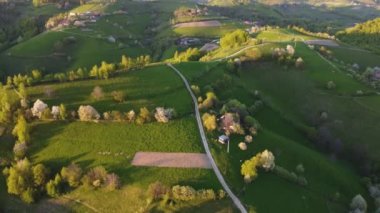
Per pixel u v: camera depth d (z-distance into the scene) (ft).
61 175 375.45
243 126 453.17
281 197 373.61
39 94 478.59
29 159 407.23
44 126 439.63
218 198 352.08
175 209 341.82
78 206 358.64
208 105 474.90
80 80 512.22
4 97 456.45
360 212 387.14
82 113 440.04
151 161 392.47
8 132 437.99
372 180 456.45
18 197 372.99
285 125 517.96
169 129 434.30
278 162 421.59
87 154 404.77
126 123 439.63
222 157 399.24
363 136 500.33
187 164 389.39
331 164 458.09
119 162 392.27
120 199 356.79
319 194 401.70
